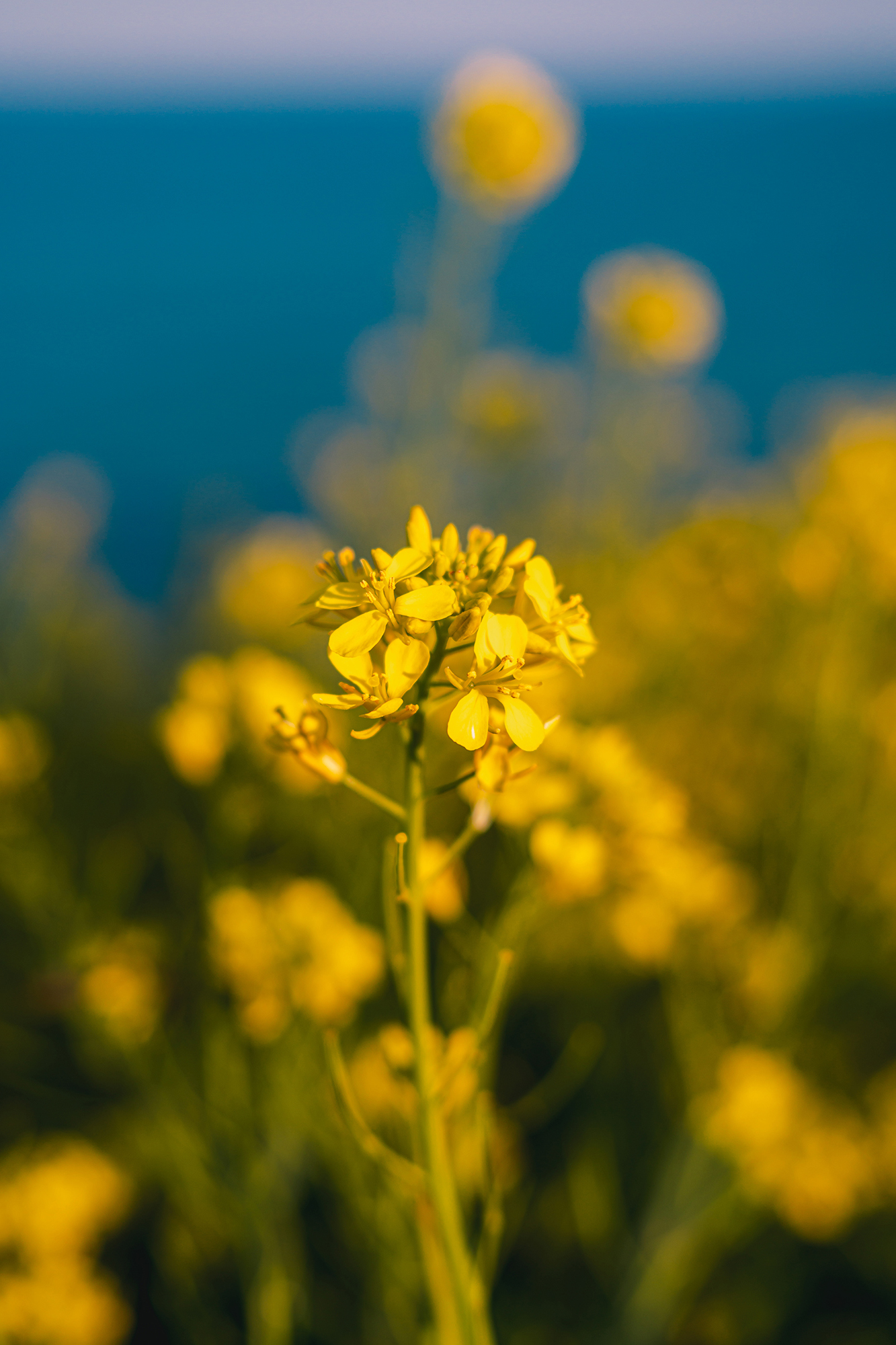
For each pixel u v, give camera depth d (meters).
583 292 0.62
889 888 0.40
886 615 0.42
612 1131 0.42
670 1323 0.39
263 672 0.32
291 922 0.30
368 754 0.36
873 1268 0.39
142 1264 0.41
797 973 0.39
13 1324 0.32
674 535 0.57
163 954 0.35
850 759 0.39
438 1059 0.26
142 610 0.81
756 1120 0.34
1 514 0.61
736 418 0.72
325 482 0.58
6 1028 0.37
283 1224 0.32
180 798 0.45
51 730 0.51
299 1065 0.30
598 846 0.27
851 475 0.42
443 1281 0.26
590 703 0.47
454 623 0.23
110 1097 0.42
